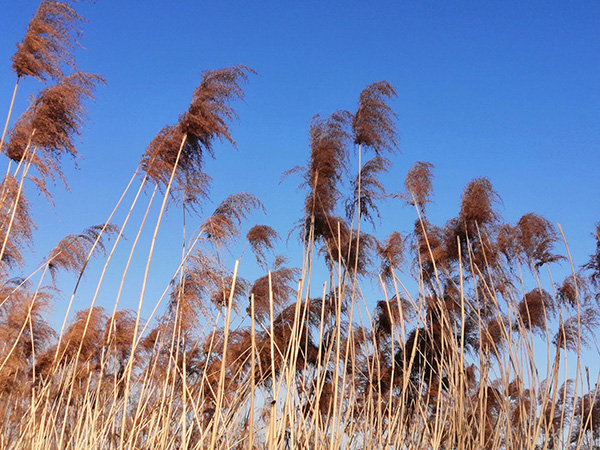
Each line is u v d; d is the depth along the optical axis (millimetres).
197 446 1992
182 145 2512
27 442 2445
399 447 2182
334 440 1999
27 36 2529
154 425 2338
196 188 2656
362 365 2676
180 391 2461
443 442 2385
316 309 2633
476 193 2666
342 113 2592
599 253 2564
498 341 2656
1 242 2625
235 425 2148
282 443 1751
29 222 2668
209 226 2730
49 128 2562
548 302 2623
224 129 2551
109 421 2383
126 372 2391
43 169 2619
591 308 2551
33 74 2578
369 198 2574
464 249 2725
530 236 2578
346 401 2436
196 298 2709
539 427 2086
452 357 2324
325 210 2549
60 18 2547
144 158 2551
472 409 2273
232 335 2730
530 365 2176
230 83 2539
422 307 2424
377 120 2561
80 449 2256
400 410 2266
